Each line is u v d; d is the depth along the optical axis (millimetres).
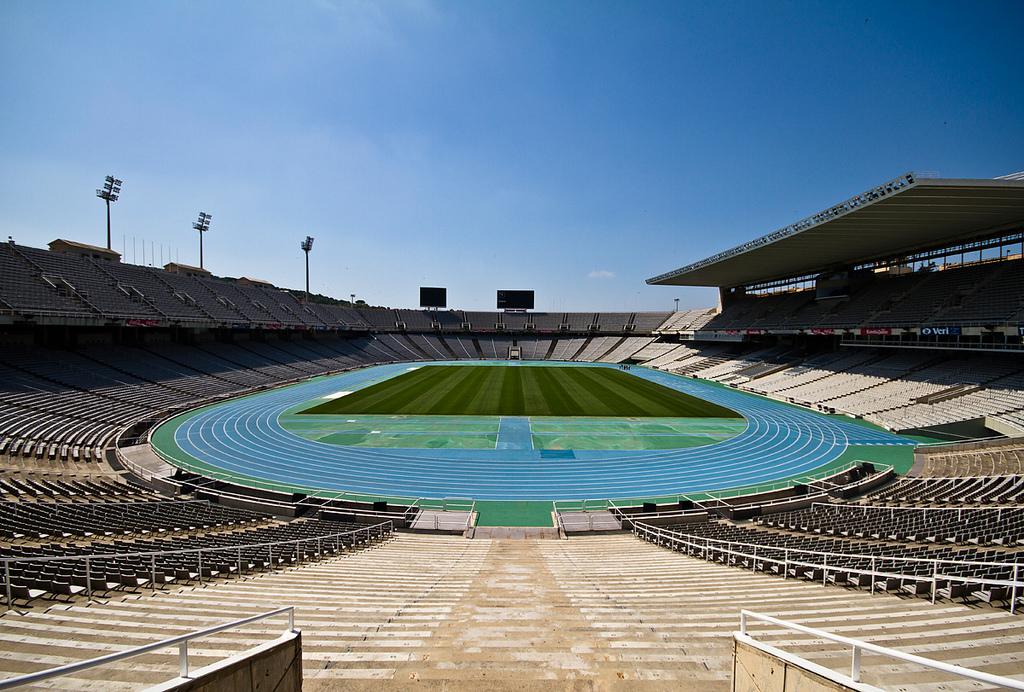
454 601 7387
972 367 33406
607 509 17750
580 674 4316
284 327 58906
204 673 2973
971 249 35844
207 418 32562
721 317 67312
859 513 14789
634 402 39906
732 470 22875
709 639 5422
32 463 19859
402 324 88875
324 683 4152
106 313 37188
